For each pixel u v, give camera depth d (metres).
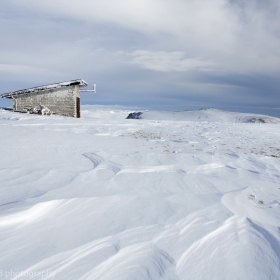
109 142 5.24
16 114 12.46
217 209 2.21
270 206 2.36
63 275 1.30
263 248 1.68
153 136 6.79
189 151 4.71
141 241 1.65
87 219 1.89
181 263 1.47
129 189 2.56
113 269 1.38
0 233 1.62
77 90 16.47
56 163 3.36
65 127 7.88
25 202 2.03
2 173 2.81
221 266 1.48
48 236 1.63
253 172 3.45
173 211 2.11
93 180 2.77
